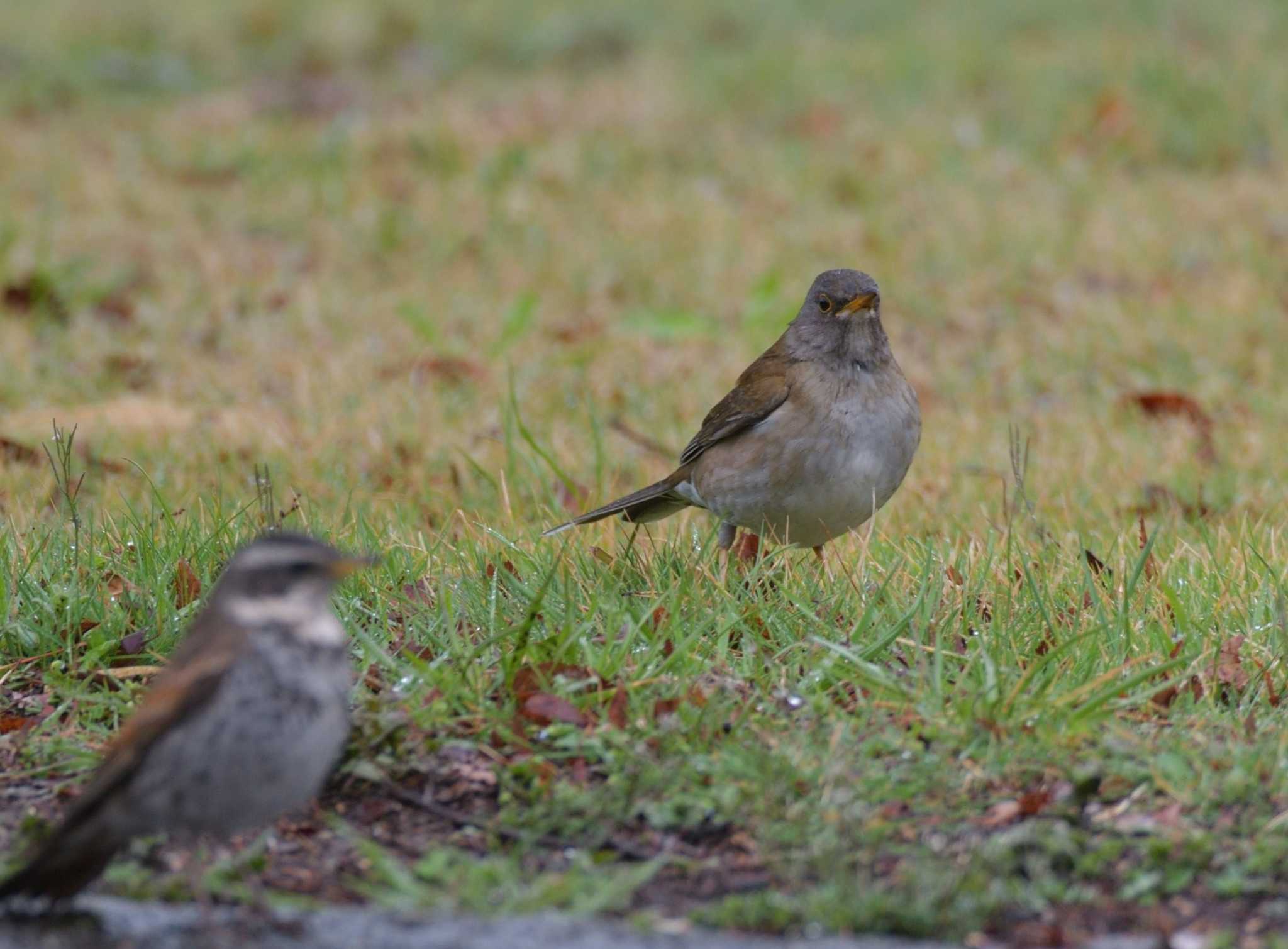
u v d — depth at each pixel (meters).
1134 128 25.72
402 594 9.72
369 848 7.13
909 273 20.61
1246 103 26.23
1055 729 8.06
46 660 9.18
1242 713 8.50
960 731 8.01
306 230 22.39
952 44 30.16
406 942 6.40
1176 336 17.80
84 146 26.14
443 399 15.93
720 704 8.28
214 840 7.50
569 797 7.64
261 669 6.27
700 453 11.32
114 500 12.71
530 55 32.22
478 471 13.03
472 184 24.06
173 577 9.88
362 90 30.25
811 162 25.06
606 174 24.67
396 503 12.48
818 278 11.00
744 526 11.28
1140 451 14.21
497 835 7.57
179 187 24.22
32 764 8.16
